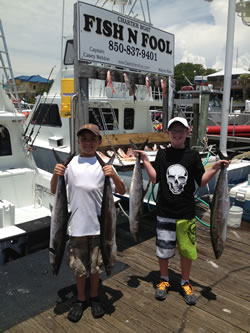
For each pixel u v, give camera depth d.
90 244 2.41
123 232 4.57
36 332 2.32
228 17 5.62
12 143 4.43
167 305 2.71
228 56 5.72
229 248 3.98
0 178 4.11
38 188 4.43
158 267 3.45
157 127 11.85
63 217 2.26
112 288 2.99
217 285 3.08
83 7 3.84
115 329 2.38
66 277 3.13
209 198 5.74
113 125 6.91
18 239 3.16
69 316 2.47
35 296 2.78
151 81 5.28
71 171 2.38
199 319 2.53
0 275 3.12
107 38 4.25
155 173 2.69
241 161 7.09
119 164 3.93
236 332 2.38
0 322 2.42
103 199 2.26
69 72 6.59
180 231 2.62
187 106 12.15
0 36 4.06
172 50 5.69
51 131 7.23
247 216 4.99
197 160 2.59
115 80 4.47
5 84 4.25
